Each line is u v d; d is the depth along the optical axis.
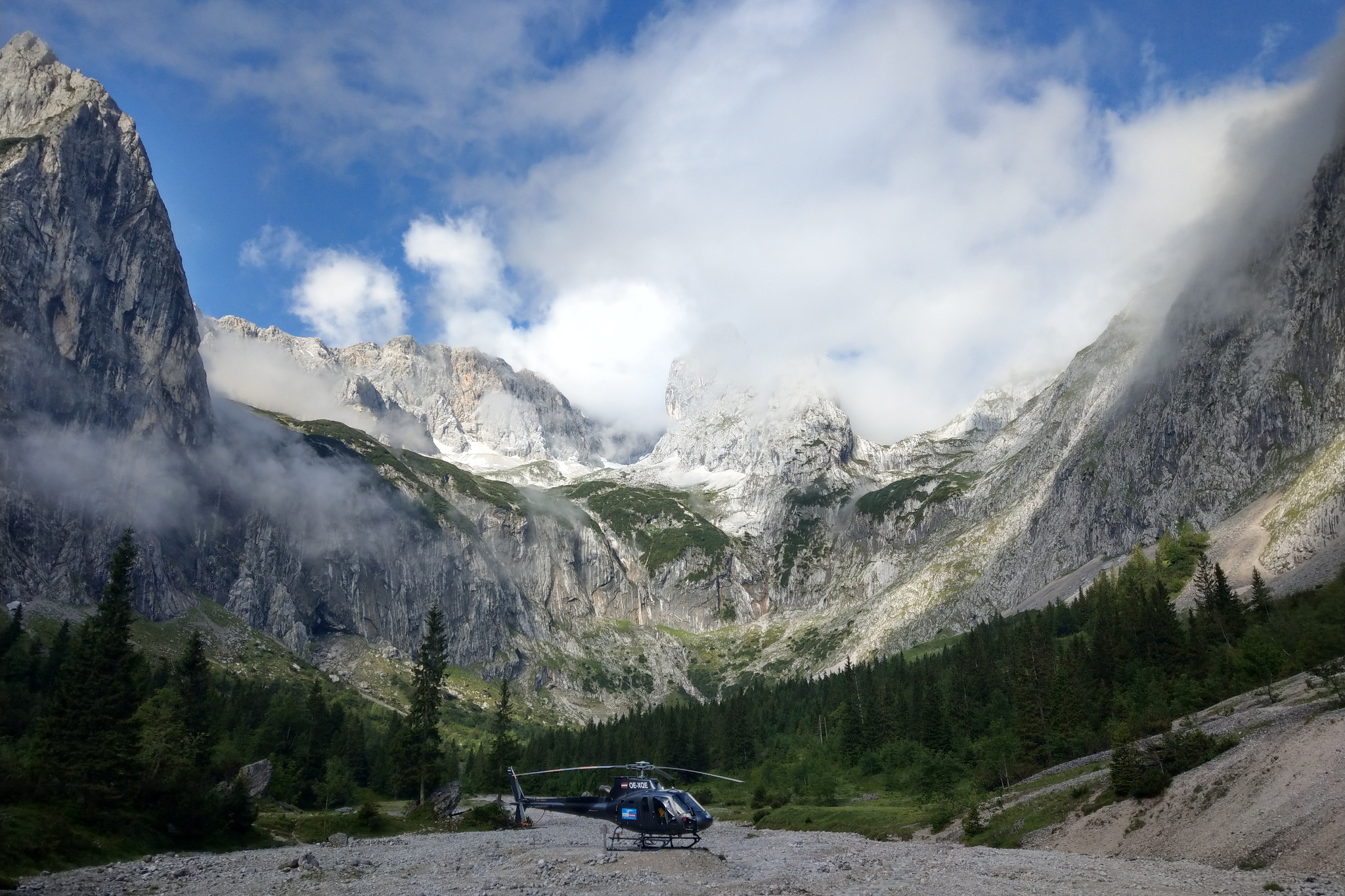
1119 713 120.69
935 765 119.44
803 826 119.94
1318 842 48.16
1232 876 47.75
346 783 155.38
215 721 158.25
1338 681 73.88
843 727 175.25
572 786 194.00
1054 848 69.31
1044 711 126.62
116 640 77.44
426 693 127.56
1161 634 152.88
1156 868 53.00
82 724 69.06
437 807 117.38
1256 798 56.81
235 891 47.38
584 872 53.06
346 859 64.94
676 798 63.75
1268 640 115.62
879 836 101.44
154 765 83.81
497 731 191.75
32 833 56.25
